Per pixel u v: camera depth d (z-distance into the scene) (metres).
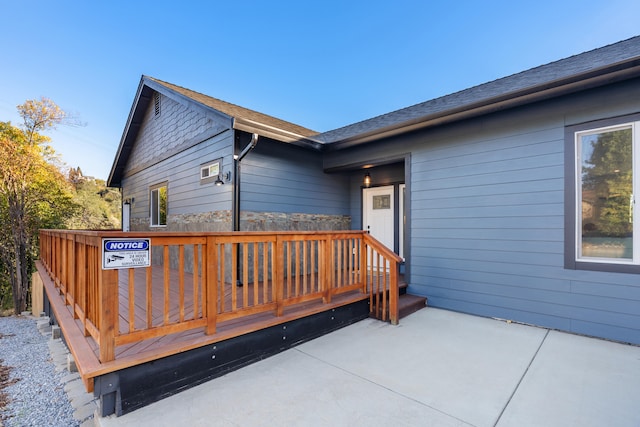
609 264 3.45
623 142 3.39
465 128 4.54
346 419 2.05
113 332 2.10
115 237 2.13
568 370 2.74
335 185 6.67
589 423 2.00
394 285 4.03
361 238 4.39
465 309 4.54
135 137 9.19
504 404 2.22
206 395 2.34
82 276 2.69
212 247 2.64
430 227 4.92
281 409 2.16
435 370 2.75
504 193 4.19
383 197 6.49
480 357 3.02
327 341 3.45
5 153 9.31
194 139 6.02
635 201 3.32
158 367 2.27
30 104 10.05
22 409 2.78
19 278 9.55
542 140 3.89
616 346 3.28
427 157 4.96
